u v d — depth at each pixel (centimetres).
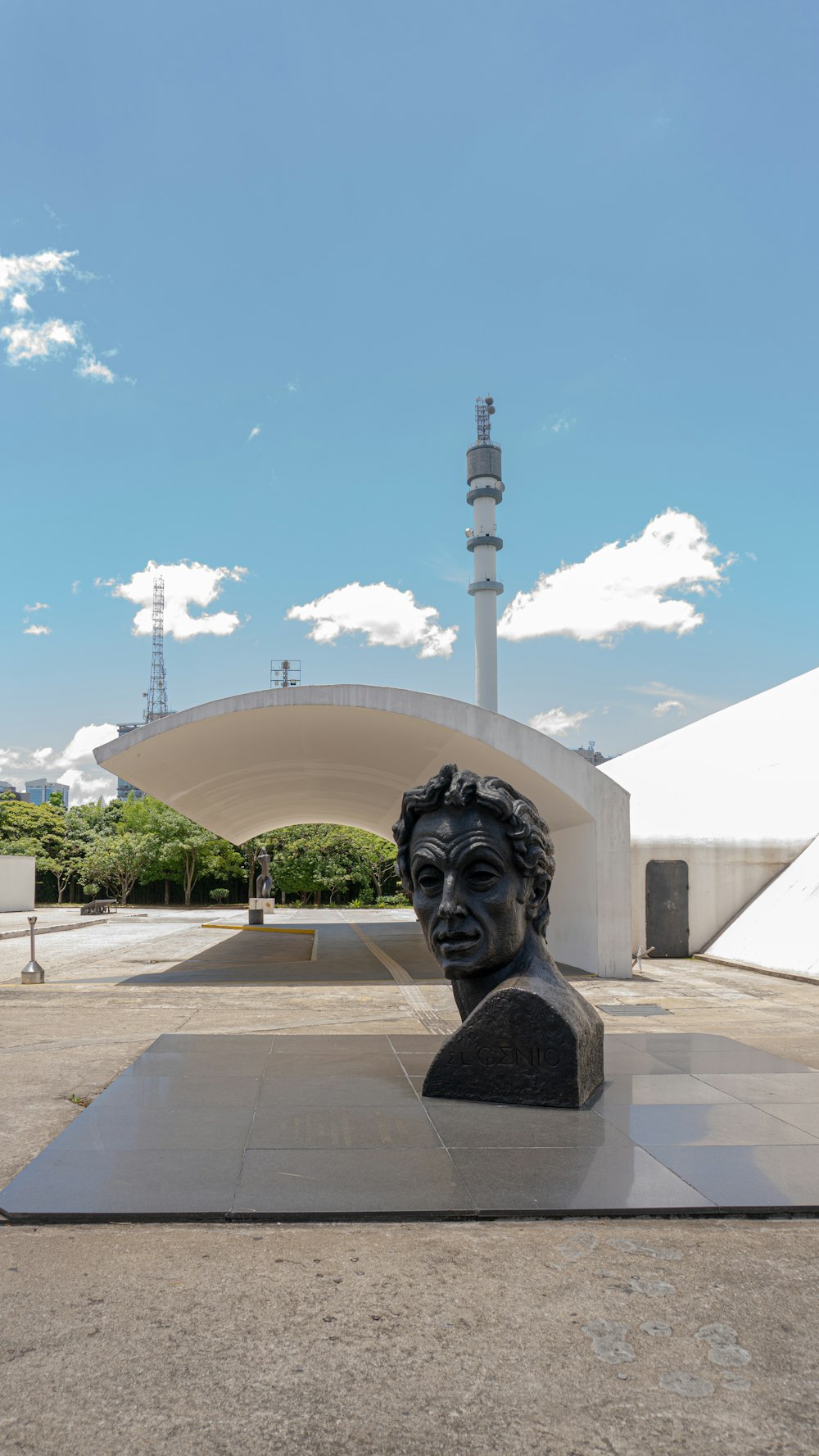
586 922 1531
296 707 1420
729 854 1927
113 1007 1113
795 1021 1023
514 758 1448
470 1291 346
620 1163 477
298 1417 266
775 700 2881
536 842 636
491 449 6069
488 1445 253
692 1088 638
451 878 622
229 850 4847
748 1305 336
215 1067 702
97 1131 530
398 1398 276
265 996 1227
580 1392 279
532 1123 548
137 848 4719
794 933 1599
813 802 2125
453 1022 995
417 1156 487
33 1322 322
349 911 4234
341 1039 827
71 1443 253
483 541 5984
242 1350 303
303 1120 552
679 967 1697
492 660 6012
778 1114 569
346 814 3011
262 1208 414
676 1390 280
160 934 2697
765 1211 420
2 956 1923
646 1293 346
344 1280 355
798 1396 277
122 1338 311
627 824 1480
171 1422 263
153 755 1591
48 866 5144
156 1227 405
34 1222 408
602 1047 668
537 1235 400
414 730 1524
